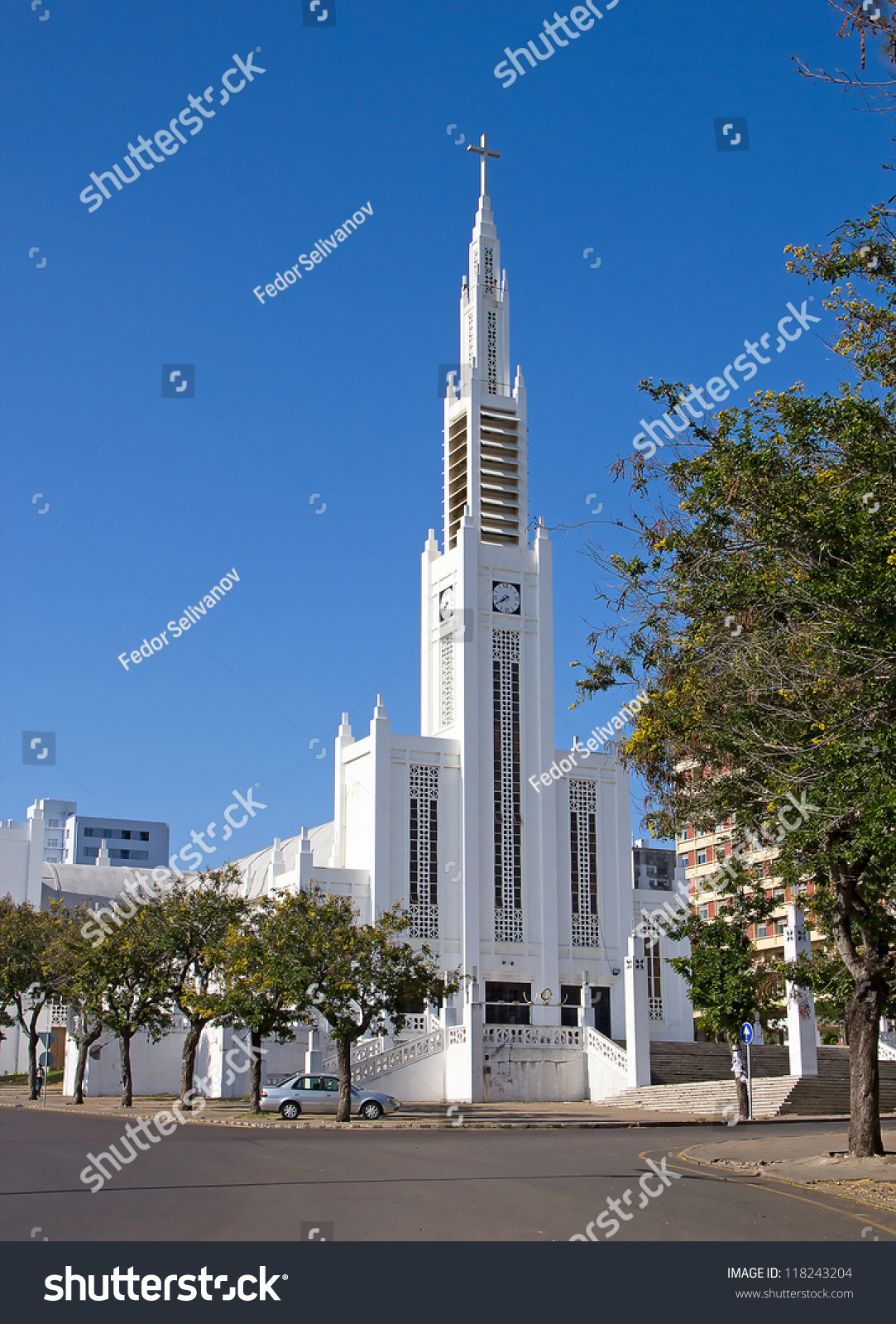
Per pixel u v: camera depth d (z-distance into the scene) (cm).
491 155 7812
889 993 2881
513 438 7425
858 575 1953
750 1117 4409
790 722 2186
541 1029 5703
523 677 7006
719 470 2155
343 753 6988
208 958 4912
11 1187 2066
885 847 2119
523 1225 1689
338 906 4788
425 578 7294
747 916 4409
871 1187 2248
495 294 7656
